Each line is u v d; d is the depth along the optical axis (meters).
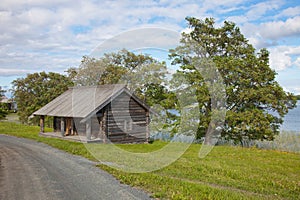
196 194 5.01
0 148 11.08
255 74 15.12
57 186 5.59
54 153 9.62
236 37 16.95
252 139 15.18
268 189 5.77
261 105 16.02
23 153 9.74
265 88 15.27
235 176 6.75
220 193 5.14
